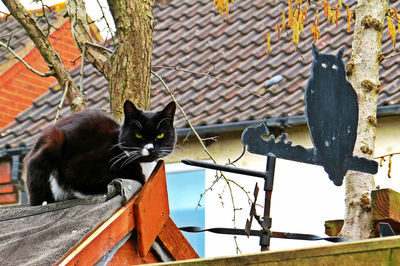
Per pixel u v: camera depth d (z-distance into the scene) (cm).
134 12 605
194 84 993
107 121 547
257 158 905
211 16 1146
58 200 517
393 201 424
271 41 1038
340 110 370
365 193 510
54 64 654
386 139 866
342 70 376
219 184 923
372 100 539
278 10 1112
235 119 889
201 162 351
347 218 511
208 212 920
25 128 1039
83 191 514
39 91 1352
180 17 1166
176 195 948
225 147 918
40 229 376
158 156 535
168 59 1066
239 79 977
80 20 666
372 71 545
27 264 330
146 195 396
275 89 930
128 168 521
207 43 1080
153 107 965
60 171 518
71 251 337
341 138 369
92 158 516
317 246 272
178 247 434
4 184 1034
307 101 363
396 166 857
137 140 525
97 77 1092
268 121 870
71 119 550
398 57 917
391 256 266
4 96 1320
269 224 349
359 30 555
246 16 1118
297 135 880
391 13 600
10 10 657
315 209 881
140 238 388
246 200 903
